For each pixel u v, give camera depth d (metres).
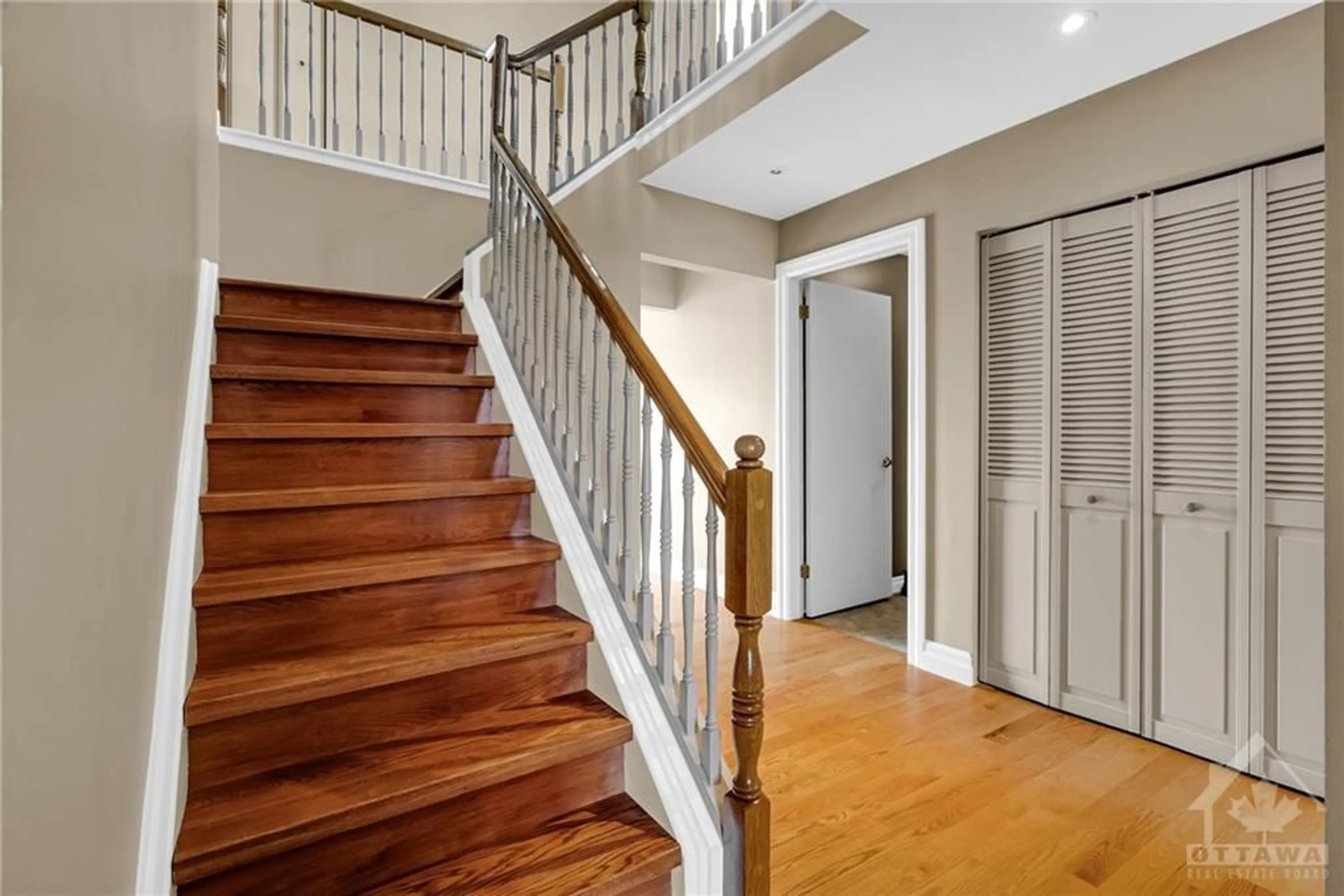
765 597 1.40
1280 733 2.02
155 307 1.18
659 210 3.37
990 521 2.82
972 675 2.84
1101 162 2.39
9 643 0.53
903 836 1.78
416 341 2.48
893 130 2.69
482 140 4.09
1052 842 1.75
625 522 1.81
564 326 2.74
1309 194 1.96
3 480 0.53
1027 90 2.38
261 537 1.69
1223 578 2.14
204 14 2.00
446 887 1.26
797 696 2.74
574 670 1.73
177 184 1.46
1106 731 2.40
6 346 0.53
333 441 1.95
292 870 1.19
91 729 0.74
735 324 4.30
